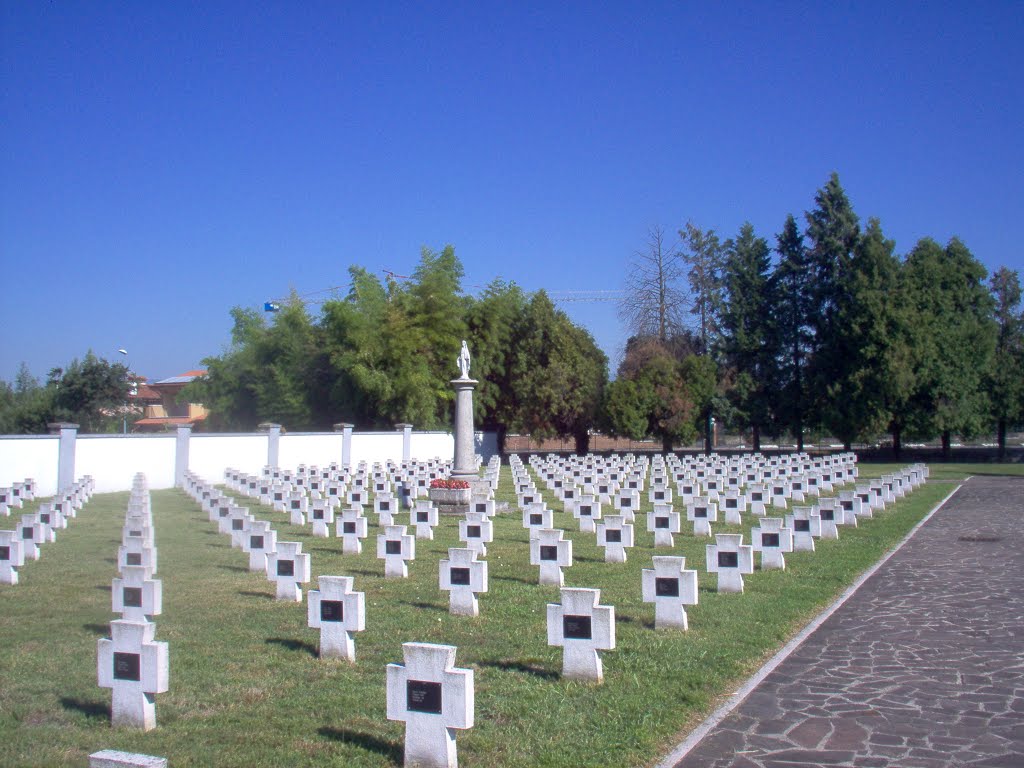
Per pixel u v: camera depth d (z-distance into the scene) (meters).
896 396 51.09
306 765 6.18
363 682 8.09
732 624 10.26
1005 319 63.12
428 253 54.78
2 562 13.12
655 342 59.00
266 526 14.22
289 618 10.77
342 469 35.28
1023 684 7.88
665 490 24.14
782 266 59.38
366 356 49.00
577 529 20.02
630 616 10.86
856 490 22.06
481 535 15.98
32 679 8.24
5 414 54.16
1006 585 12.70
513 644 9.45
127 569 10.33
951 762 6.08
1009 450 59.38
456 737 6.48
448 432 50.50
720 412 57.53
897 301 52.69
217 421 59.94
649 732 6.68
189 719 7.13
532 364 56.62
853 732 6.70
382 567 14.81
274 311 59.25
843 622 10.48
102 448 30.78
